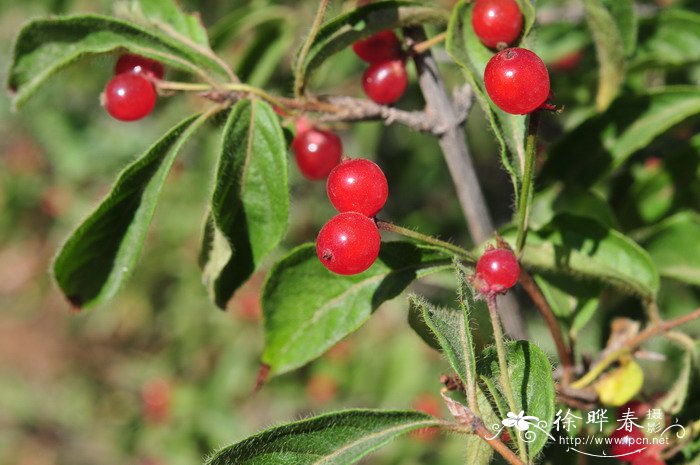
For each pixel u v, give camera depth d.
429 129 0.26
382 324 0.50
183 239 0.58
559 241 0.26
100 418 0.76
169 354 0.61
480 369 0.23
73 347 0.81
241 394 0.56
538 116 0.23
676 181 0.29
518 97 0.22
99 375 0.76
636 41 0.30
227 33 0.32
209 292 0.25
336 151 0.26
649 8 0.33
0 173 0.70
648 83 0.33
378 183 0.23
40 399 0.81
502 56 0.22
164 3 0.26
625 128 0.28
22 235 0.74
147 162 0.24
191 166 0.56
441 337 0.22
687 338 0.26
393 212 0.48
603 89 0.28
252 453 0.22
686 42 0.30
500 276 0.22
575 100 0.32
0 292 0.85
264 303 0.25
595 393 0.25
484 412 0.23
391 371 0.48
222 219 0.24
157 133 0.59
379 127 0.39
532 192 0.24
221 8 0.42
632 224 0.29
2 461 0.77
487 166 0.48
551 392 0.23
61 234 0.69
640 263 0.26
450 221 0.46
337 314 0.25
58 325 0.85
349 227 0.22
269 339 0.25
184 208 0.57
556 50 0.32
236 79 0.25
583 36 0.32
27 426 0.79
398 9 0.25
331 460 0.23
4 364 0.85
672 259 0.28
